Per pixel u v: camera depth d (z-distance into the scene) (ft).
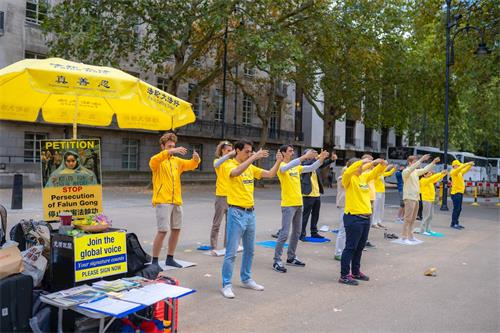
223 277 19.84
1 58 74.54
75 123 18.63
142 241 31.40
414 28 84.33
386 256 29.71
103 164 87.97
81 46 60.03
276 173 22.71
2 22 74.43
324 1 78.28
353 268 23.25
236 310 17.76
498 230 44.34
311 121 140.26
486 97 90.17
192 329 15.62
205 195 71.82
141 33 89.30
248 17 69.31
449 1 65.26
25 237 16.85
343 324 16.52
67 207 17.99
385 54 91.61
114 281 15.69
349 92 94.12
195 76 88.22
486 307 18.98
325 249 31.40
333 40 79.51
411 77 94.43
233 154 20.01
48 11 67.10
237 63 79.36
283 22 75.41
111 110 21.08
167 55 63.05
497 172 146.10
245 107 119.55
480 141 158.40
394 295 20.54
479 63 70.74
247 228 20.20
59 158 17.89
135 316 14.76
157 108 18.53
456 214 45.03
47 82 15.49
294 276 23.49
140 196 64.75
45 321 13.74
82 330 13.94
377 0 80.07
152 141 96.89
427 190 39.63
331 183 112.57
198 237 33.91
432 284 22.68
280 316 17.21
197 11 66.44
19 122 75.61
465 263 28.04
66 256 15.55
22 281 13.44
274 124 128.77
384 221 48.01
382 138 183.01
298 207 25.35
